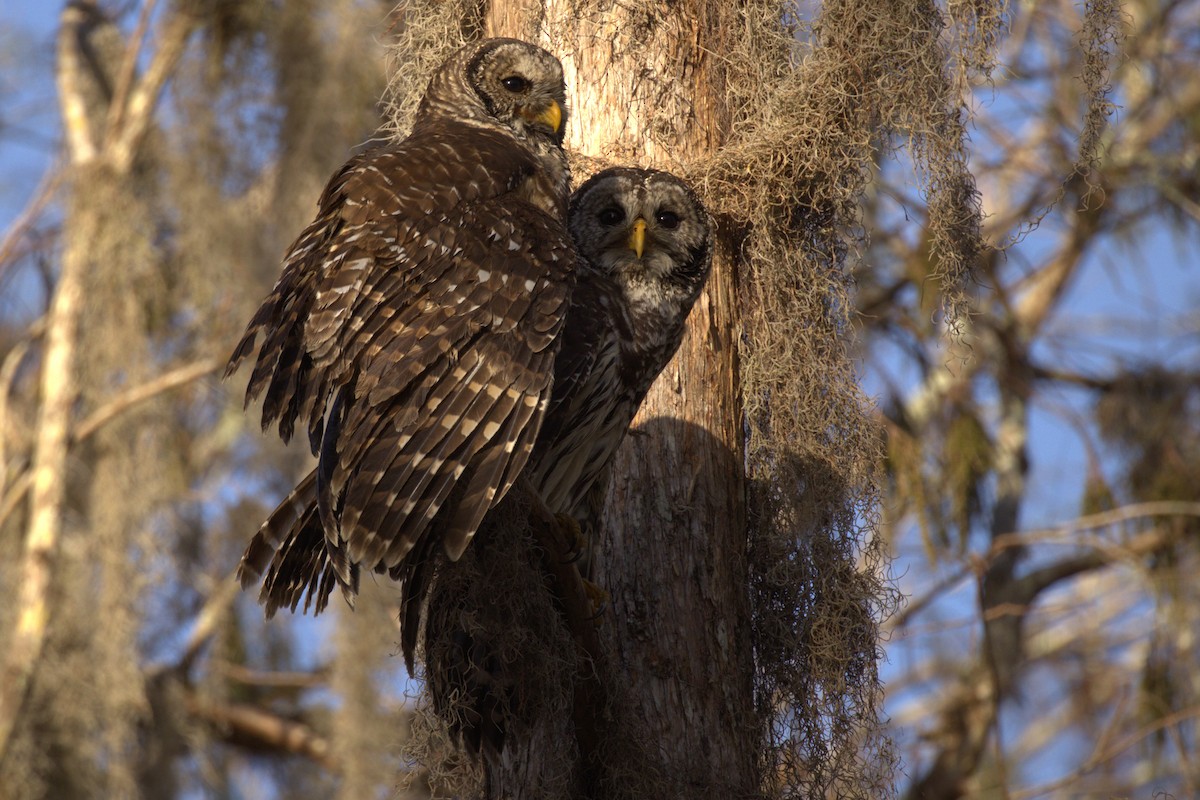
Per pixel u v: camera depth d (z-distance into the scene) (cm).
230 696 2253
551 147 1052
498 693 861
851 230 1116
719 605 973
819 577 1037
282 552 918
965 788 2248
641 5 1067
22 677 1902
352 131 2083
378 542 784
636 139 1055
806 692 1019
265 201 2081
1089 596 2442
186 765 2123
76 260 2083
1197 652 2070
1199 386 2298
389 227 862
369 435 805
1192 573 2103
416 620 869
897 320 2162
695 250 1017
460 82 1055
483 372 822
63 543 2039
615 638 945
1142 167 2453
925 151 1088
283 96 2097
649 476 983
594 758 909
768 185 1065
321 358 838
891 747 1034
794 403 1058
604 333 938
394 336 827
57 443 2028
